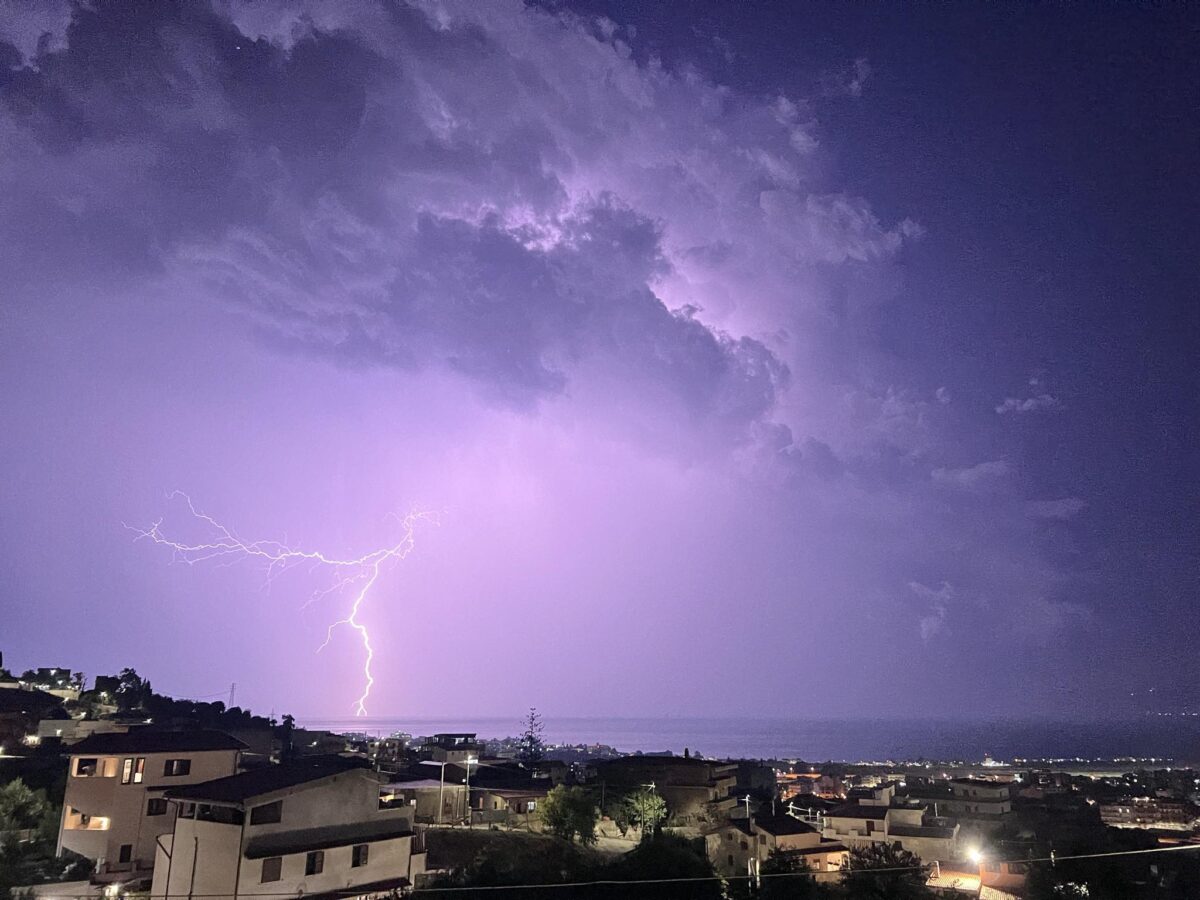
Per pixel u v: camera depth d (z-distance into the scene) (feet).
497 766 302.66
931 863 222.28
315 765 143.33
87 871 145.89
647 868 148.36
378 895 130.72
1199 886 191.52
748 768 381.40
